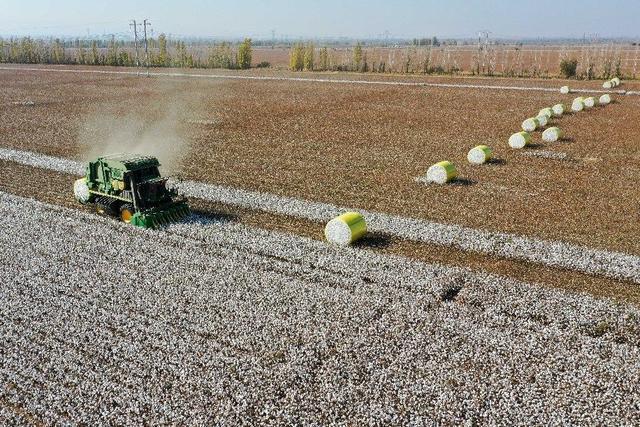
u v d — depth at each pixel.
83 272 19.61
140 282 18.95
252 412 13.06
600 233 23.44
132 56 134.12
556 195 28.39
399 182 30.77
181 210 24.81
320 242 22.53
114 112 53.44
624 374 14.38
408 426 12.64
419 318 16.81
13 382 14.02
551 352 15.26
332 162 34.91
